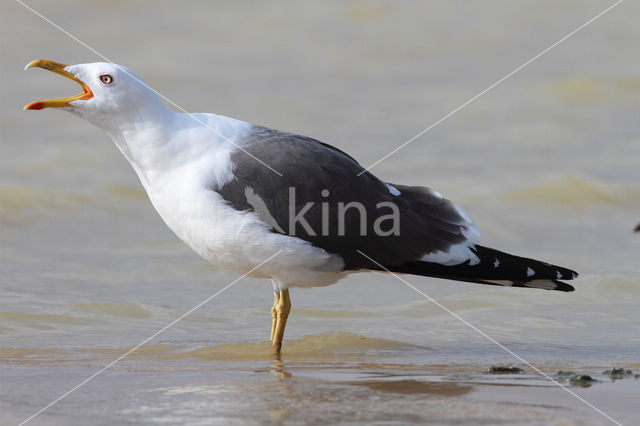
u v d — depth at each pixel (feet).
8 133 75.77
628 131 79.41
